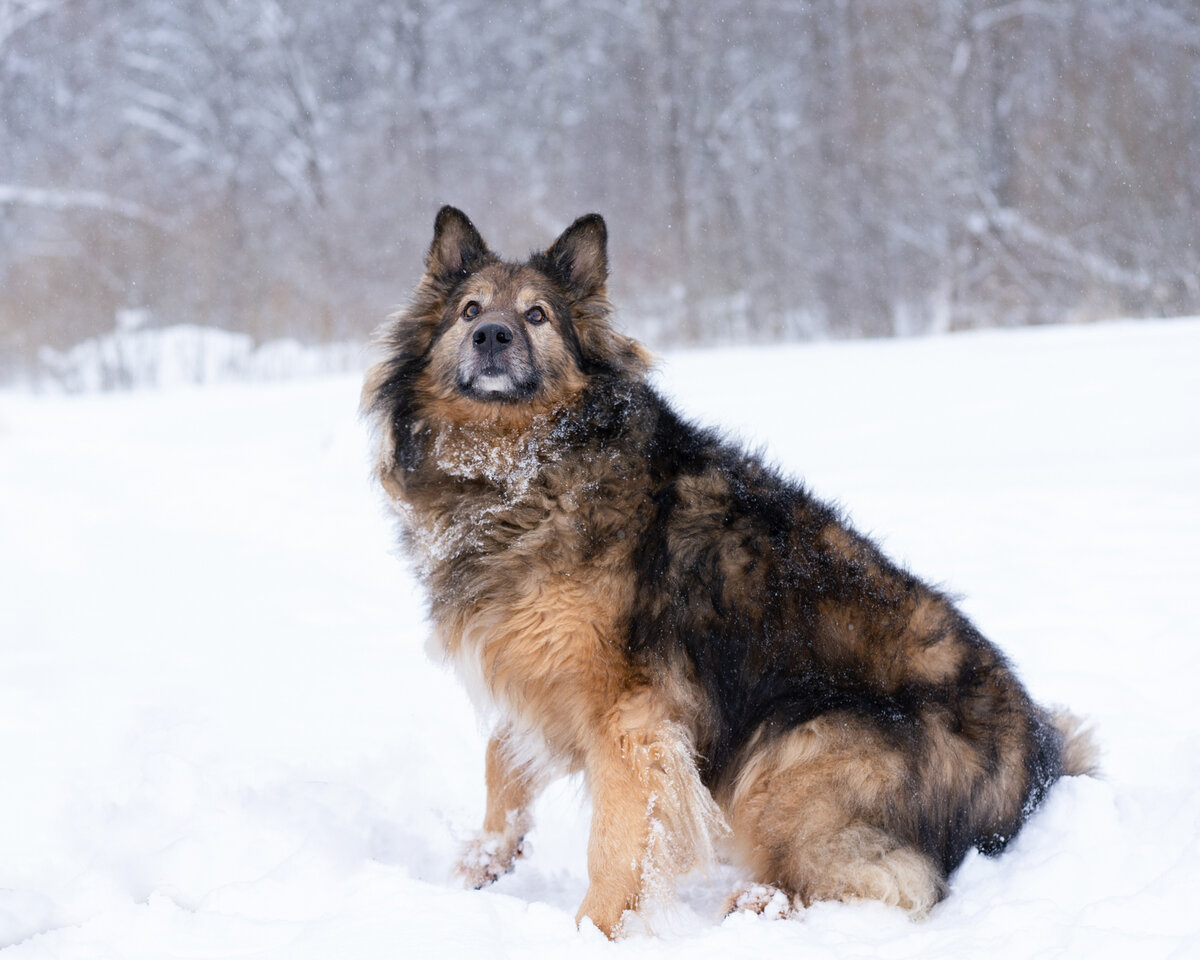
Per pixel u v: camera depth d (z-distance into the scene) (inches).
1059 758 178.7
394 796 199.2
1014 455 414.0
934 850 163.2
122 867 159.9
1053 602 261.7
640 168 1582.2
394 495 194.7
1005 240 1227.9
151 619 292.7
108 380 1057.5
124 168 1520.7
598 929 150.5
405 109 1646.2
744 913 153.2
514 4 1734.7
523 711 173.5
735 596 171.6
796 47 1549.0
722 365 733.3
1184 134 1158.3
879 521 332.8
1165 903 134.9
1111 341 655.1
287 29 1625.2
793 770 164.9
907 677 168.2
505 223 1533.0
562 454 178.4
